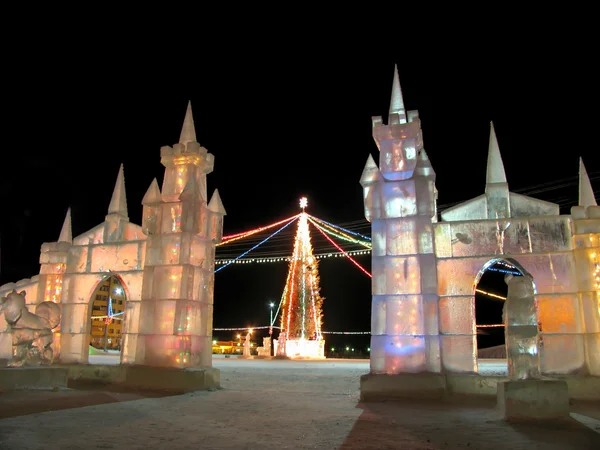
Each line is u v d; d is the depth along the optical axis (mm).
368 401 12453
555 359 12922
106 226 17109
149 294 15359
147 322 15203
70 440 7406
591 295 12914
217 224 16500
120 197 17469
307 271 36094
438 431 8406
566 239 13383
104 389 14297
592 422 9359
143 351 15062
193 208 15359
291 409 10977
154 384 14477
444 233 14016
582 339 12875
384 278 13812
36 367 13383
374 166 14648
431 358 13008
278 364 28812
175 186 15984
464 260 13758
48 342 14352
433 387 12555
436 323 13188
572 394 12352
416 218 13922
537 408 9344
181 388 14188
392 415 10203
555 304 13180
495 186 14156
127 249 16547
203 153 16094
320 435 8039
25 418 9188
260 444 7348
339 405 11711
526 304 10117
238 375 20031
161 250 15508
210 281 16234
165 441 7492
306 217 35062
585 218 13297
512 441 7629
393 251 13938
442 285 13742
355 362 31984
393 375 12836
